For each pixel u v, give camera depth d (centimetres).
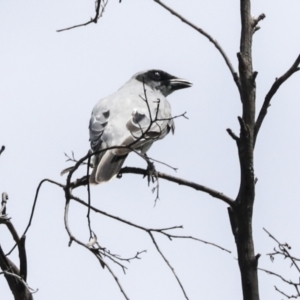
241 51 868
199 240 812
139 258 766
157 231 775
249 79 855
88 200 757
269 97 854
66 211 741
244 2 884
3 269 840
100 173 1073
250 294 812
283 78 844
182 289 732
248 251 827
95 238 729
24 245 830
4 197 845
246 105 849
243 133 834
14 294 843
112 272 688
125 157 1116
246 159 837
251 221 839
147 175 991
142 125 1235
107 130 1199
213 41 921
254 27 888
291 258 837
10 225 821
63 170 1014
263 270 830
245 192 841
